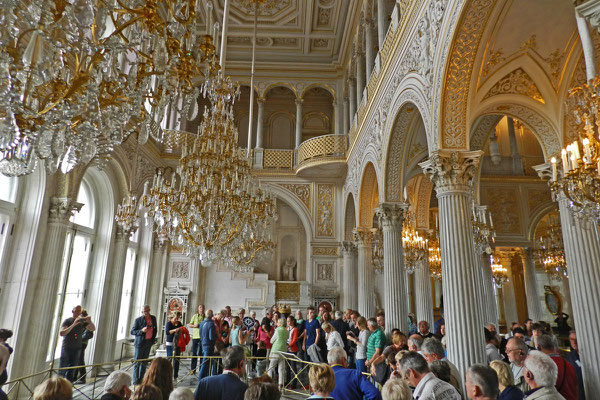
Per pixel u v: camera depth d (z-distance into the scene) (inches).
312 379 111.3
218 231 281.7
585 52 137.9
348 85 607.8
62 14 105.8
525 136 656.4
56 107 118.3
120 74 131.8
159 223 288.0
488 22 202.5
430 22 243.4
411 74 279.6
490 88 246.1
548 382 105.9
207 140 289.3
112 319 416.8
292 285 623.2
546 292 711.1
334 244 596.1
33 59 106.2
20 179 301.7
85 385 328.5
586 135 162.2
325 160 561.9
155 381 129.5
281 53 647.1
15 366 276.8
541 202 596.1
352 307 545.6
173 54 144.0
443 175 224.1
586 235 222.7
